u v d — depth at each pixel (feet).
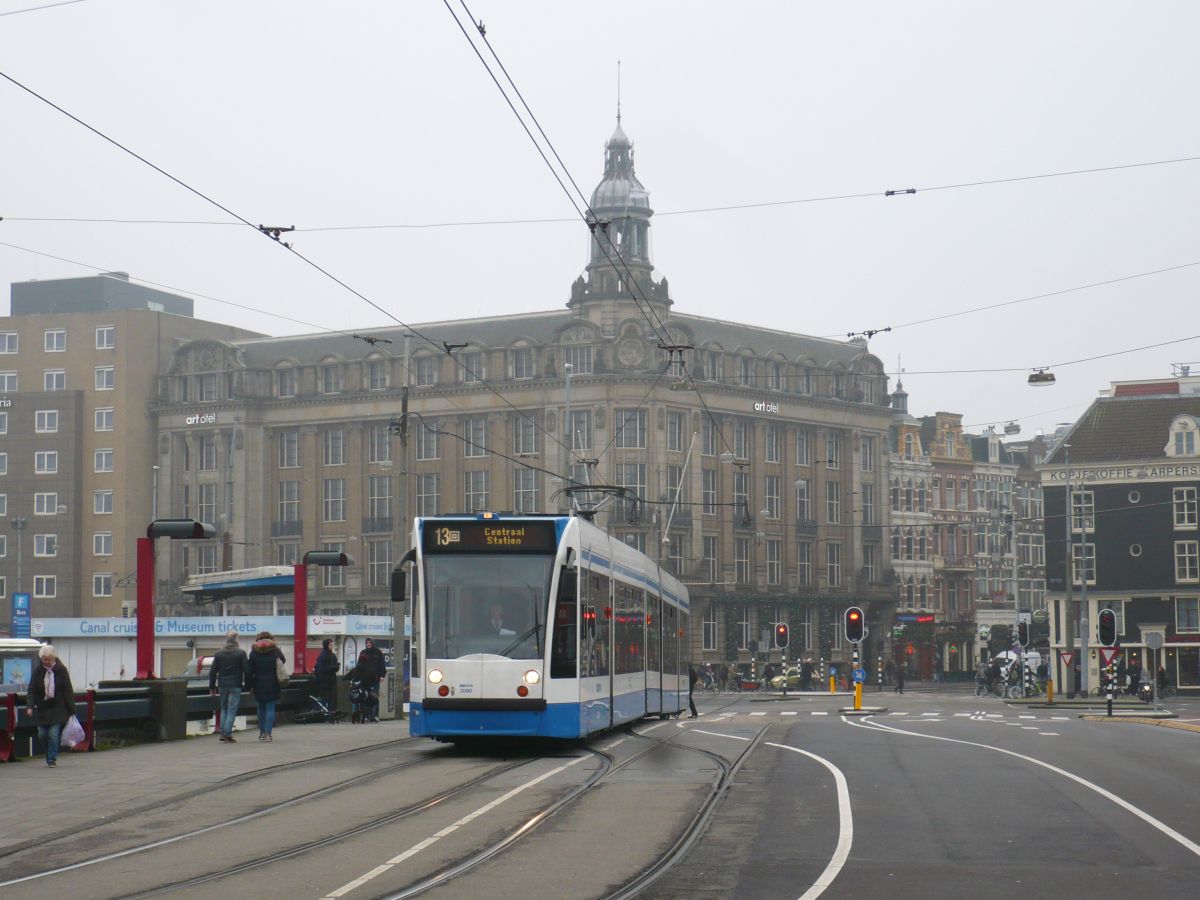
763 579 325.01
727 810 56.29
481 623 79.15
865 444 349.00
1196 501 284.41
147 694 89.51
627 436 304.91
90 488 349.20
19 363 355.15
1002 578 386.93
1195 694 280.92
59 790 63.05
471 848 46.78
